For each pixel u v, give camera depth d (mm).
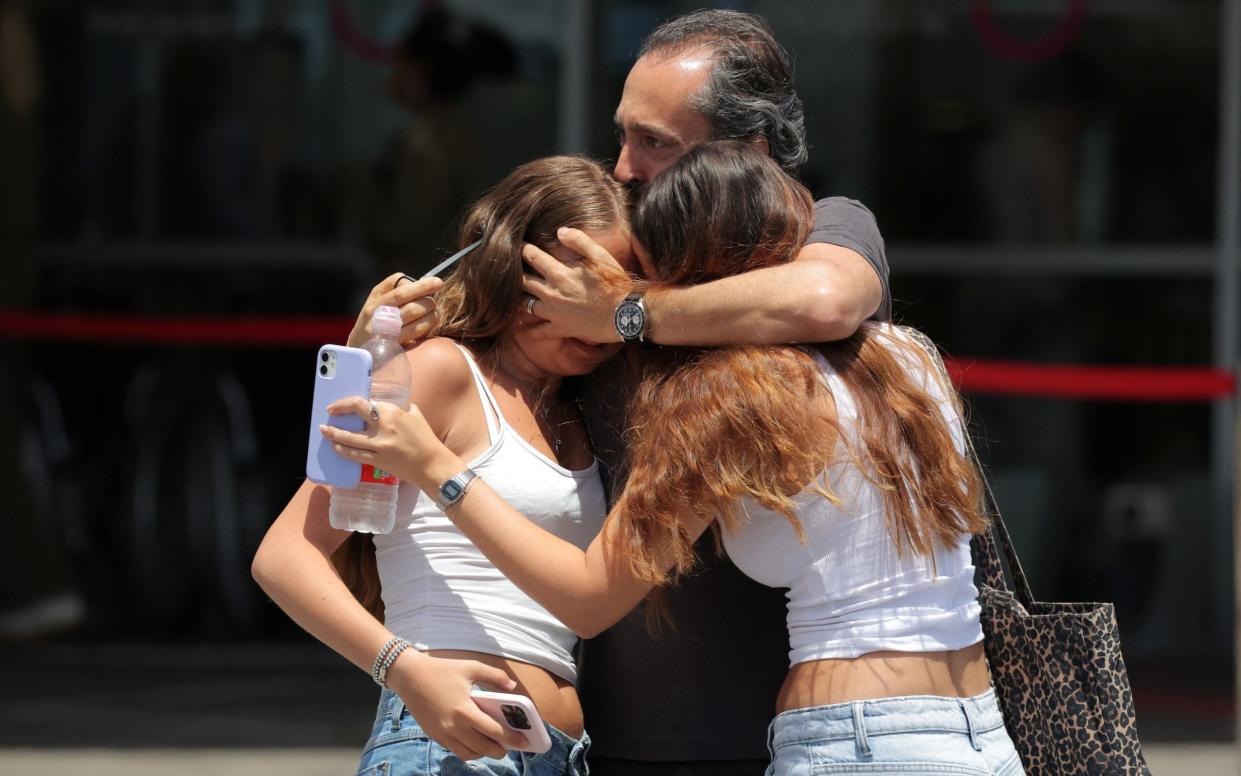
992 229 20812
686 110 7863
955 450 6699
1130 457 20438
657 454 6387
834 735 6359
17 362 19000
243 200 20656
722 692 7289
